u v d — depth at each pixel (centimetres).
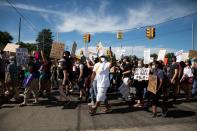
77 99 1171
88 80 1108
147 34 2334
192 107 1005
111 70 1352
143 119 811
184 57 1681
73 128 715
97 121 788
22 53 1095
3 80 1179
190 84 1172
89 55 1159
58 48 1189
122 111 930
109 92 1393
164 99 860
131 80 1087
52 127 723
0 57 1185
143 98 1051
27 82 1000
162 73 820
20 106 996
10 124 751
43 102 1079
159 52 1305
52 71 1554
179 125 741
